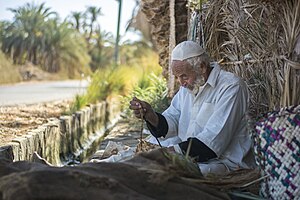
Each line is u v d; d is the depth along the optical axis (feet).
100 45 152.66
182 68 12.45
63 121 26.50
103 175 9.43
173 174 9.78
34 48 140.05
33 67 136.87
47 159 23.22
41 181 8.65
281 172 10.48
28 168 10.28
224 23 17.01
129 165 9.93
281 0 13.25
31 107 38.55
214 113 12.29
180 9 22.43
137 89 33.40
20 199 8.33
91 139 33.71
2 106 39.22
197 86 12.64
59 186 8.69
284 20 13.55
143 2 26.50
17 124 27.76
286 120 10.43
